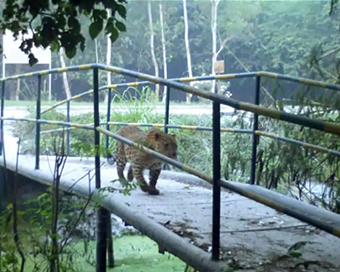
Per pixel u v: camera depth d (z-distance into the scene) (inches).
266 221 167.5
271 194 191.5
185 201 188.4
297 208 176.9
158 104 423.2
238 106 116.0
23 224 160.7
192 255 134.5
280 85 217.5
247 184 209.6
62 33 132.6
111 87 291.6
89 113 417.7
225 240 147.9
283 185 254.2
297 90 211.5
